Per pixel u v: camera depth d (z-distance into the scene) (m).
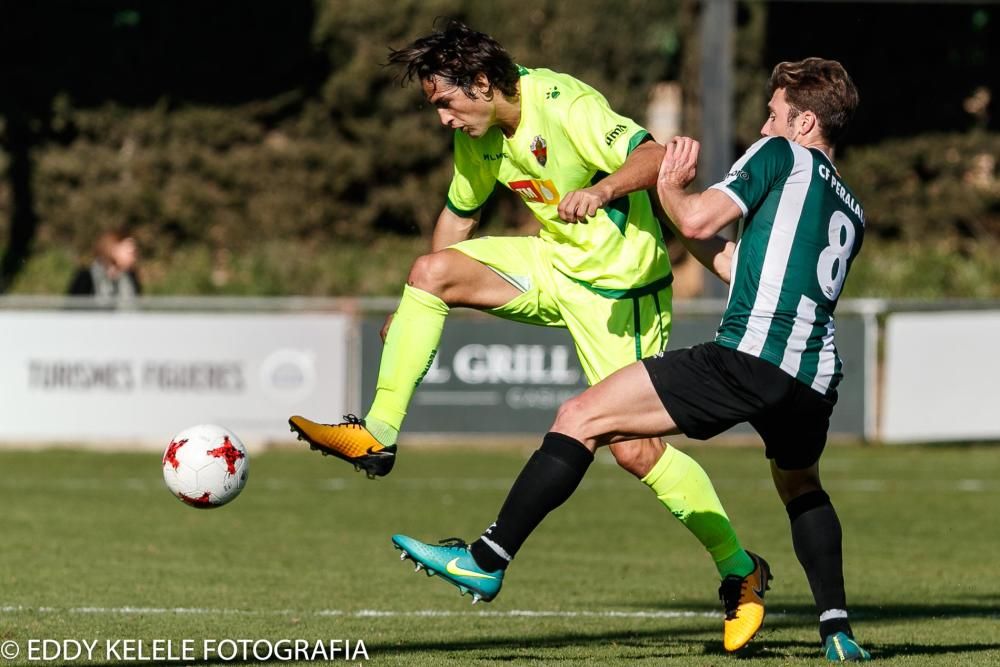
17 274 88.31
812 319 17.91
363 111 95.50
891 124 98.12
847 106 18.89
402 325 20.44
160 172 95.19
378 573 29.94
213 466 20.16
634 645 21.61
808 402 18.03
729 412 17.81
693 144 18.30
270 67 94.62
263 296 82.94
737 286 18.06
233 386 53.91
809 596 28.06
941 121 97.75
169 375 53.72
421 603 26.02
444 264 20.52
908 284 81.81
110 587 27.20
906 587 28.83
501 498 44.47
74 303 55.38
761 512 41.31
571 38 92.69
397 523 38.81
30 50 93.56
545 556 33.28
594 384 19.89
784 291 17.78
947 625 23.80
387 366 20.34
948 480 49.44
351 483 48.22
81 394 53.56
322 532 36.91
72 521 38.31
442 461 54.28
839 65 19.06
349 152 95.19
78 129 95.00
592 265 20.56
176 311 56.59
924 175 97.94
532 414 54.56
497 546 17.84
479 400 54.38
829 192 18.27
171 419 53.72
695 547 34.88
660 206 20.28
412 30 93.75
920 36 97.44
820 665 19.16
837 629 19.52
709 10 65.12
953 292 82.00
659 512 41.84
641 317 20.77
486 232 95.44
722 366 17.73
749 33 94.81
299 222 95.62
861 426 55.78
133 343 53.56
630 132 19.28
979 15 96.50
